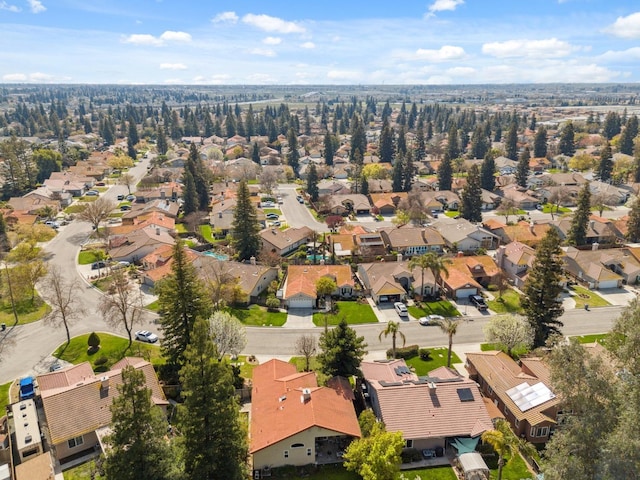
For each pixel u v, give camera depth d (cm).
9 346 6300
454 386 4750
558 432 3356
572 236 10462
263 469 4166
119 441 3238
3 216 11181
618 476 2753
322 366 5291
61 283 8069
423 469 4244
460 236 10362
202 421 3653
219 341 5481
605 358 4784
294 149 19625
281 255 10031
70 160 19975
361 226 11662
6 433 4553
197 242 11056
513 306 7675
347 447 4194
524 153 16112
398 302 7712
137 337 6512
